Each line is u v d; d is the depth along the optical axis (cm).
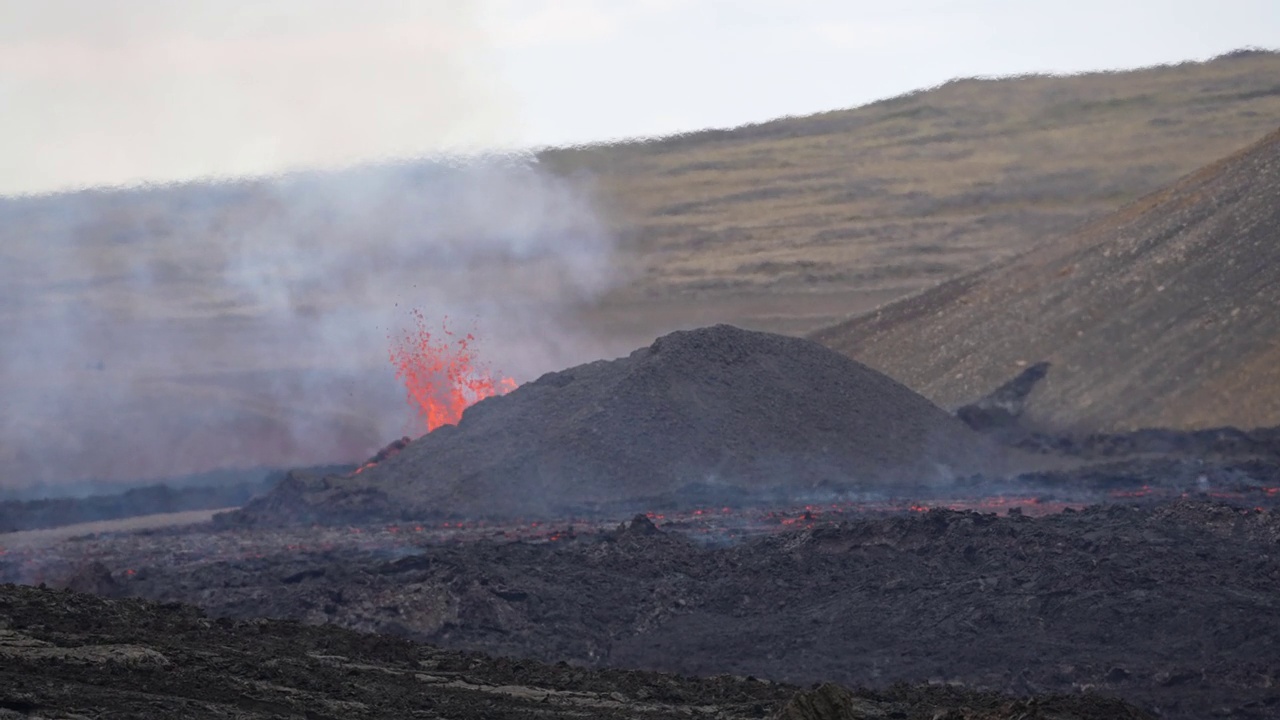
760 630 9369
